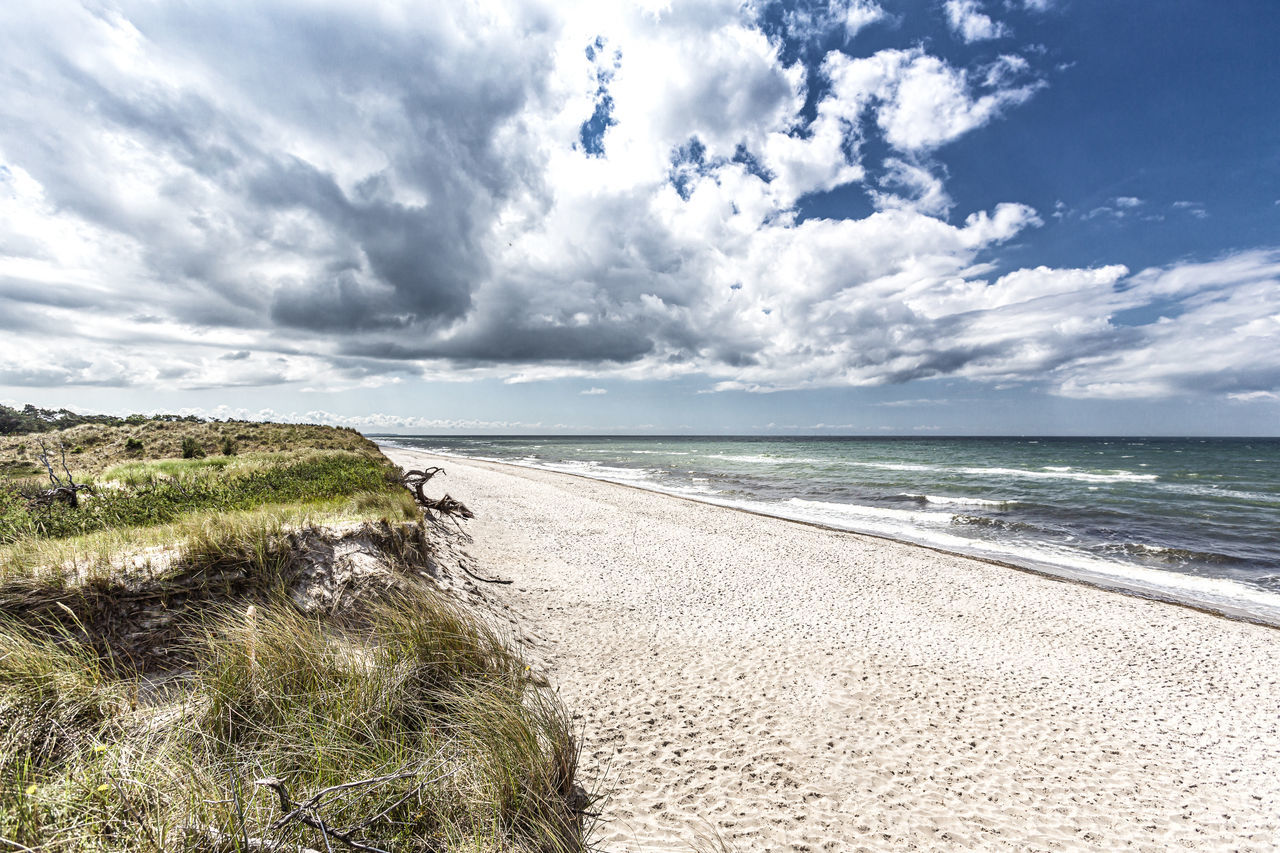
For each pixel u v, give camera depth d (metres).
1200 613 9.70
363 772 3.18
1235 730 5.73
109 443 28.50
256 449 28.89
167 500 8.84
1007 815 4.15
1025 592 10.75
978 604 9.95
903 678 6.61
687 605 9.16
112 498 8.76
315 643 4.38
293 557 6.11
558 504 21.08
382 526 7.47
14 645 3.67
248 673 3.87
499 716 3.97
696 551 13.58
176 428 33.44
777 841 3.70
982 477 35.34
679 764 4.53
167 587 5.15
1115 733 5.55
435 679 4.57
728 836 3.69
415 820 3.02
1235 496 25.33
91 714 3.34
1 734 2.91
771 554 13.47
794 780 4.41
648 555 12.96
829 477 36.03
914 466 45.50
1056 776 4.72
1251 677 7.13
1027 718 5.77
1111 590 11.33
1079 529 18.12
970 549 15.34
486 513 17.67
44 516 7.71
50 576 4.75
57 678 3.44
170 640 4.80
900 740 5.17
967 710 5.86
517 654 6.04
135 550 5.49
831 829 3.86
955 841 3.82
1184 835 4.02
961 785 4.50
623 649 7.04
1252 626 9.12
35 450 25.78
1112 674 7.12
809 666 6.81
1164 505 22.56
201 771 2.86
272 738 3.44
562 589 9.59
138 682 4.10
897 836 3.83
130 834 2.28
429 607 5.35
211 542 5.63
